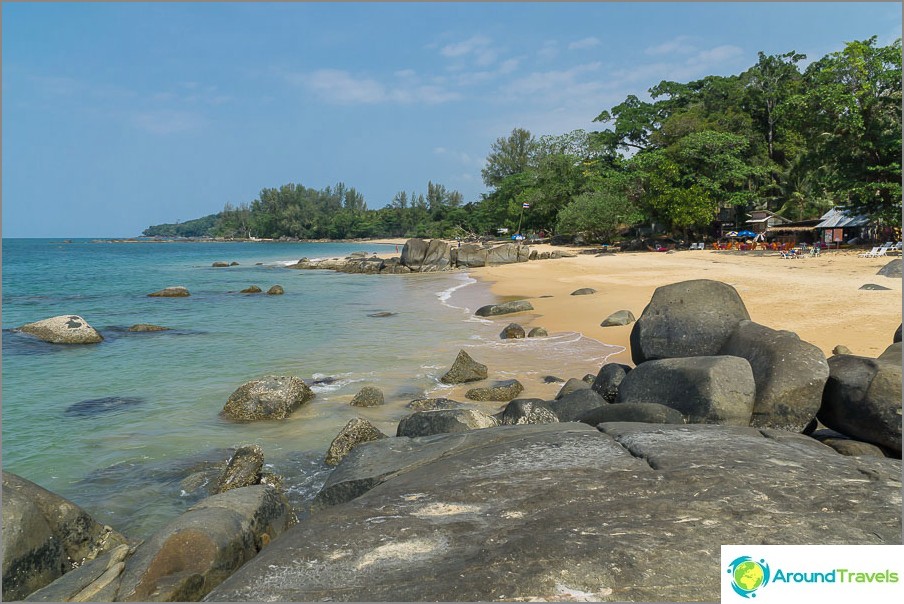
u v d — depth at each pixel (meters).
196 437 9.77
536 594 2.98
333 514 4.13
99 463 8.66
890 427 6.25
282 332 19.91
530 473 4.66
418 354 15.92
